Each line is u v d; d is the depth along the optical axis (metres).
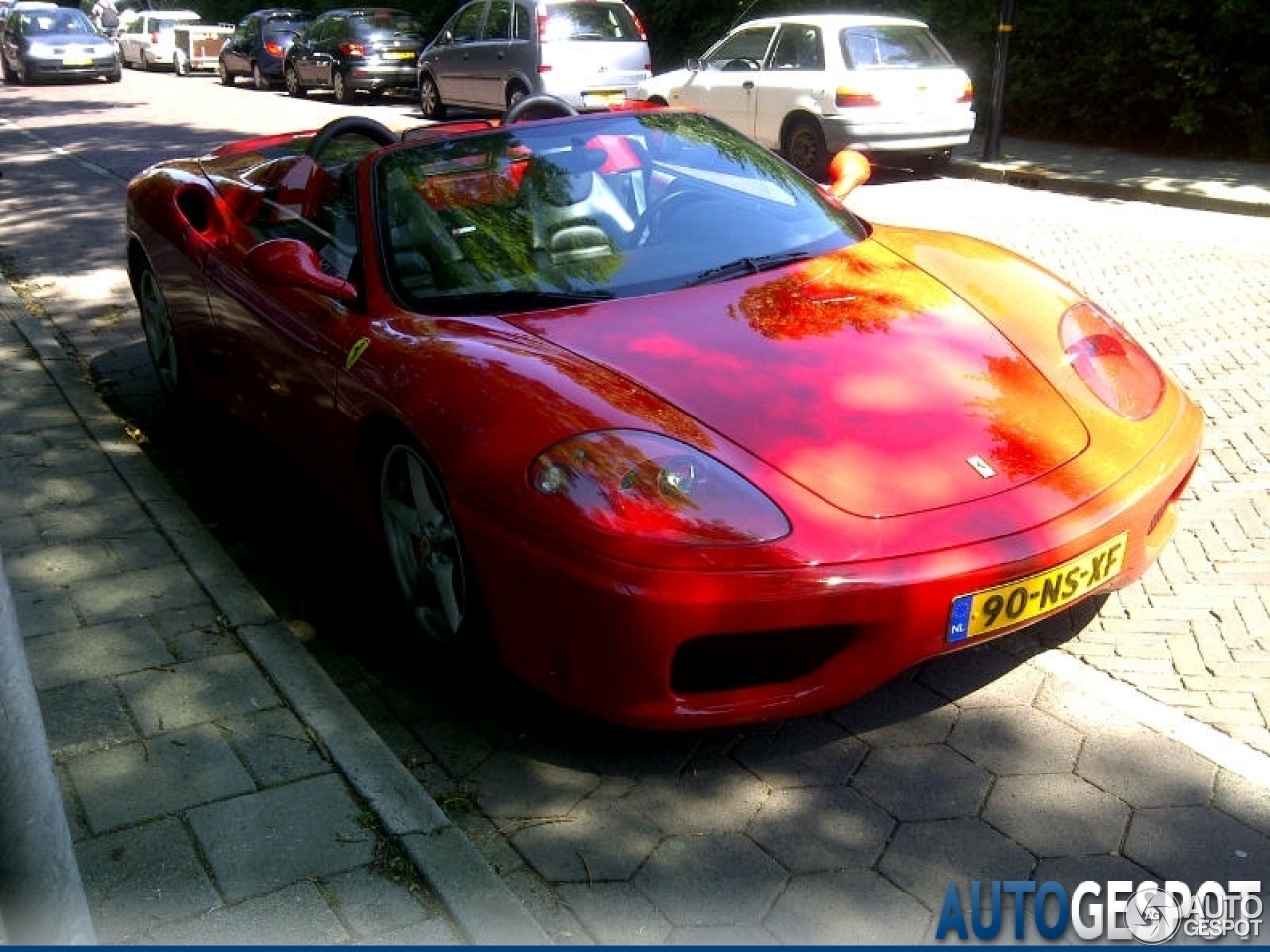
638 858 2.58
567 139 4.08
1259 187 10.48
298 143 5.30
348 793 2.65
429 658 3.44
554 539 2.69
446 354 3.17
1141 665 3.21
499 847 2.63
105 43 26.12
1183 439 3.15
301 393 3.84
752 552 2.58
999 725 2.96
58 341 6.46
